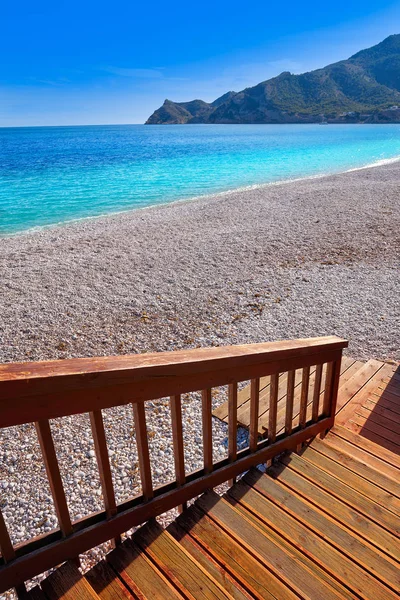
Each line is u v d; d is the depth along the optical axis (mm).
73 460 3590
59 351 5660
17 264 9453
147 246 10734
